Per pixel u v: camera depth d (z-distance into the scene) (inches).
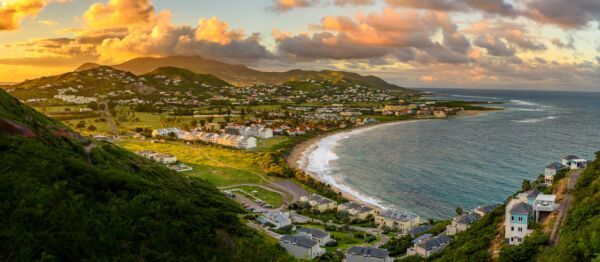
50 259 2134.6
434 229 5718.5
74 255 2304.4
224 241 3476.9
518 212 3806.6
